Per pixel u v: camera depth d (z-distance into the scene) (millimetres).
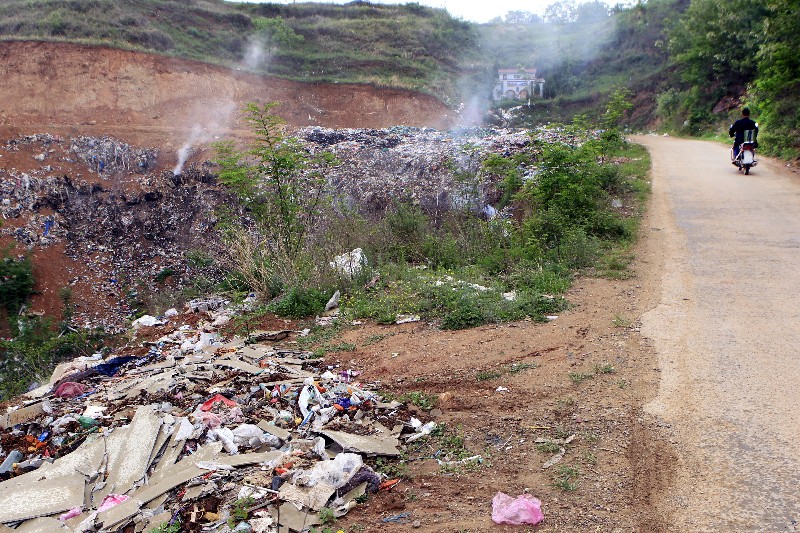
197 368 6047
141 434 4480
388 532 3330
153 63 33125
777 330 5832
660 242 10102
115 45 32969
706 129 31719
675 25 42094
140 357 6926
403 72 42906
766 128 19891
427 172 17094
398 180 16656
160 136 27969
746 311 6461
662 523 3271
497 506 3455
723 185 14719
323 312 8227
